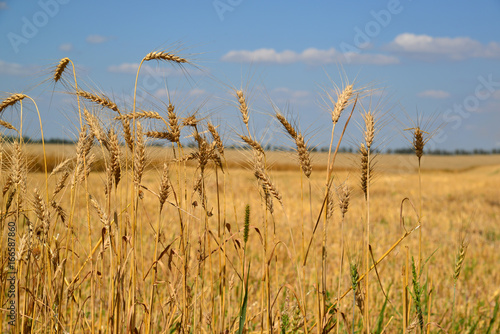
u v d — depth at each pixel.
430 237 13.30
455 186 37.03
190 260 3.83
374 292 6.89
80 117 3.25
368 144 3.09
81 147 3.40
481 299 7.20
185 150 3.44
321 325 3.18
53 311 3.41
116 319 3.28
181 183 3.63
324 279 3.19
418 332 3.47
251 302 5.56
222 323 3.61
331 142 2.96
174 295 3.46
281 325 3.52
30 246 3.41
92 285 3.32
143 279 3.47
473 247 12.16
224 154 3.48
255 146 3.33
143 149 3.29
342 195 3.18
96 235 6.97
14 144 3.48
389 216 17.55
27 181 3.60
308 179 3.05
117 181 3.35
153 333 3.57
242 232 3.93
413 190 31.25
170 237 6.85
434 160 94.38
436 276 8.34
